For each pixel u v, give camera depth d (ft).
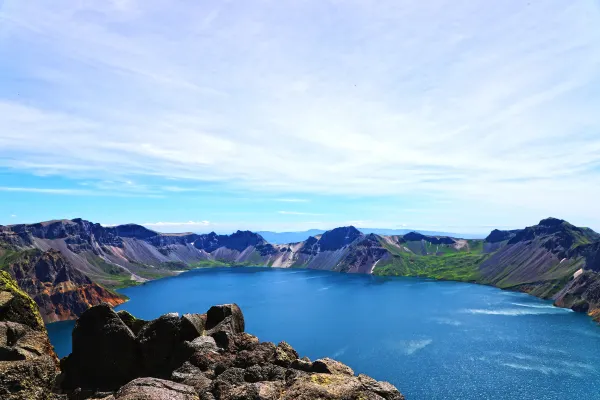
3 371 67.21
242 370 96.84
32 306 133.49
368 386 82.99
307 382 82.02
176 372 105.09
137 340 132.87
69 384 124.06
